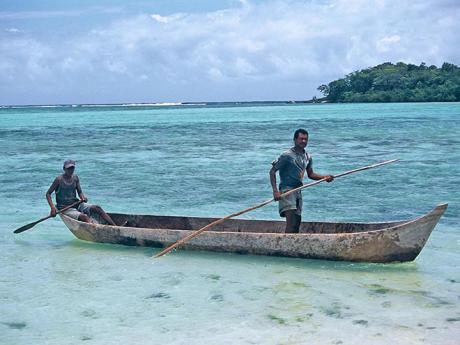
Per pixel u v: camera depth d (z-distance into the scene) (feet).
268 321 20.76
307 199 48.75
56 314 21.95
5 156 91.40
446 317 20.79
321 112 322.96
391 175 62.03
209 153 91.45
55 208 34.63
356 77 640.58
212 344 18.89
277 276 26.40
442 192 50.19
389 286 24.54
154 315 21.66
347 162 74.02
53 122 244.01
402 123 171.94
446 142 101.50
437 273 26.32
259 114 328.29
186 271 27.48
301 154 29.66
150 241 31.91
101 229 32.94
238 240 29.89
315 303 22.58
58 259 30.09
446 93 533.55
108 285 25.44
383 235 27.07
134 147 105.19
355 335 19.30
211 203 47.57
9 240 34.86
